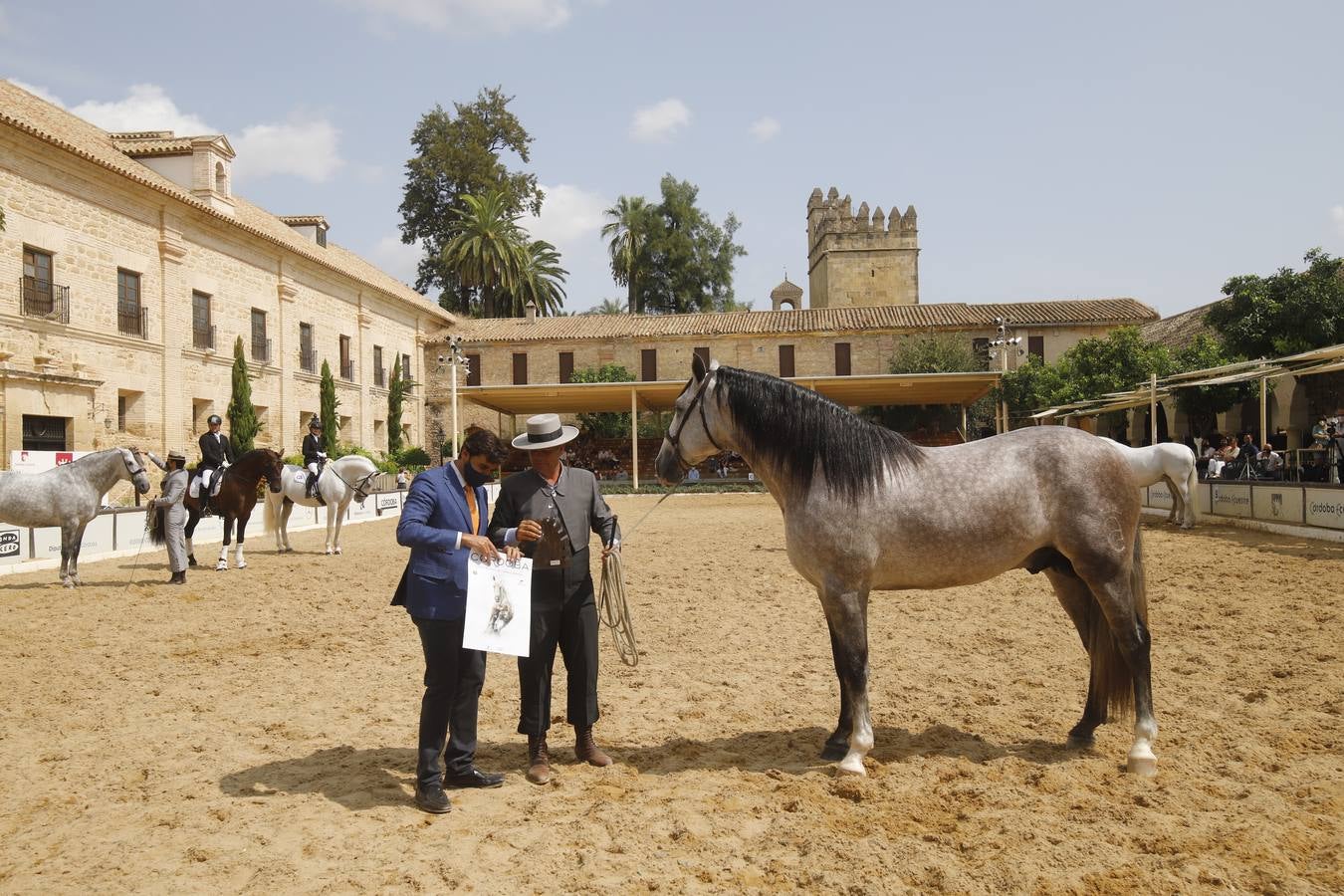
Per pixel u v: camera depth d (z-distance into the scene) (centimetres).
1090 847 363
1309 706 564
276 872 363
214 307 3142
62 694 674
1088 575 473
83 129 2933
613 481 4147
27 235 2344
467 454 470
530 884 350
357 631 917
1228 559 1262
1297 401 2547
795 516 485
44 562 1502
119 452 1278
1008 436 500
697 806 425
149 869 371
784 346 4775
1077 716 564
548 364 4959
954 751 505
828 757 496
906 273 6059
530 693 476
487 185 6066
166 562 1550
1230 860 351
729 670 720
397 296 4534
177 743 554
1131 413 3444
